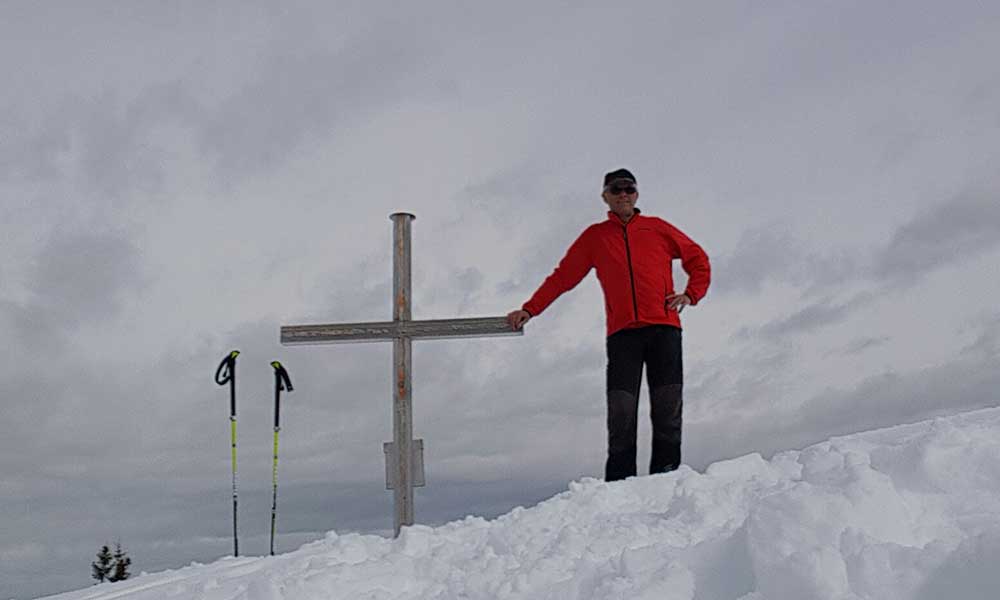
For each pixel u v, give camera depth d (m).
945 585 2.33
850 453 3.36
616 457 5.80
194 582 4.27
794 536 2.61
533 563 3.16
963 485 3.00
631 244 5.87
